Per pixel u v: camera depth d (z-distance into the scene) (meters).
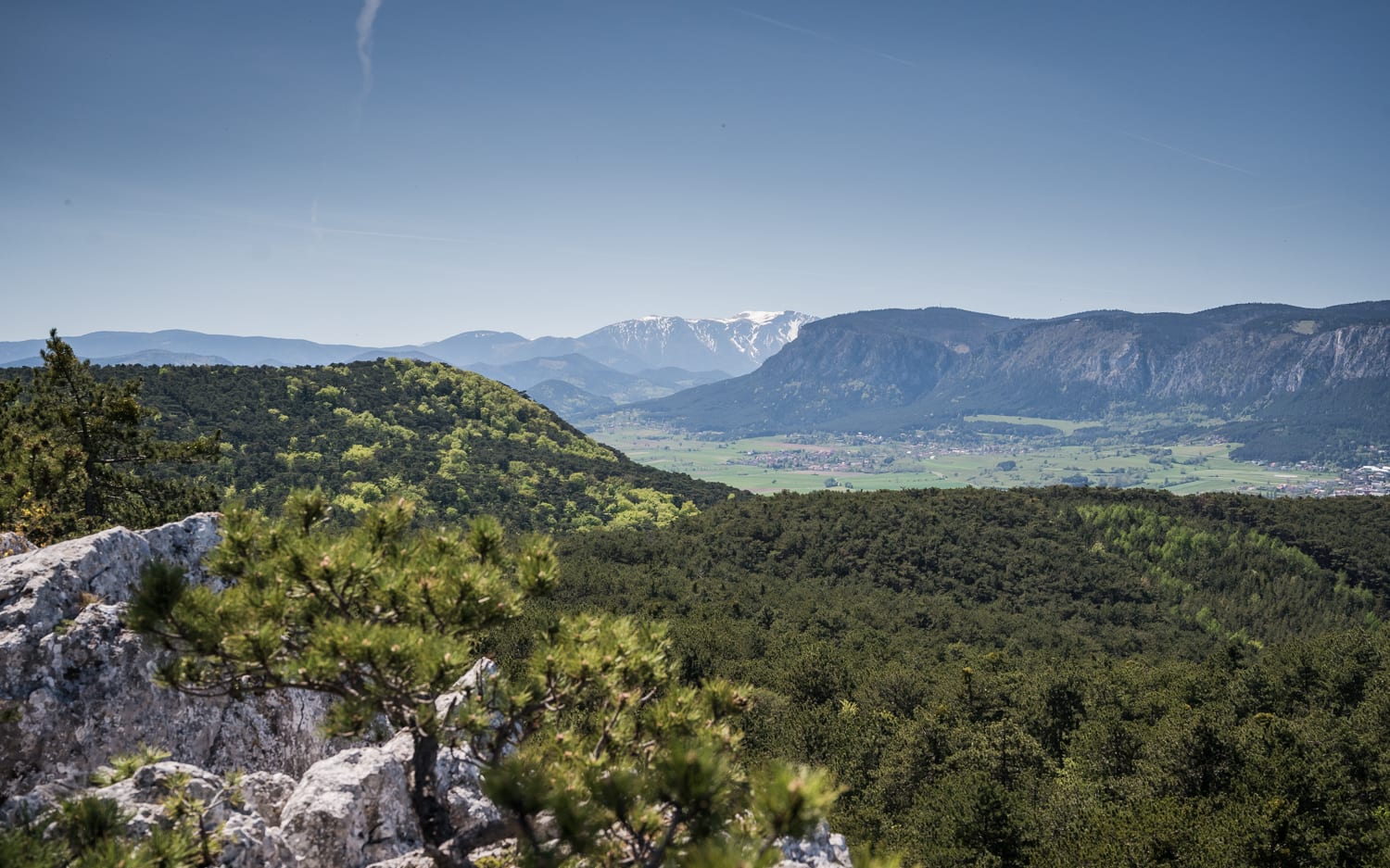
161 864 8.04
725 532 141.75
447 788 13.01
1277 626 131.50
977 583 133.38
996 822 38.28
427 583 8.74
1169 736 44.50
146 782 10.52
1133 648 115.12
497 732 9.13
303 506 10.05
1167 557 147.25
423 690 8.55
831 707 59.53
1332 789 38.03
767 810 6.33
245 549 9.51
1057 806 41.78
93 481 36.25
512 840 11.23
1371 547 153.00
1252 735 43.69
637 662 9.32
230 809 10.51
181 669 8.85
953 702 62.03
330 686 8.58
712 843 6.48
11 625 11.98
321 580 8.94
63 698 11.91
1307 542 155.62
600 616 10.23
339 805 11.32
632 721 9.52
